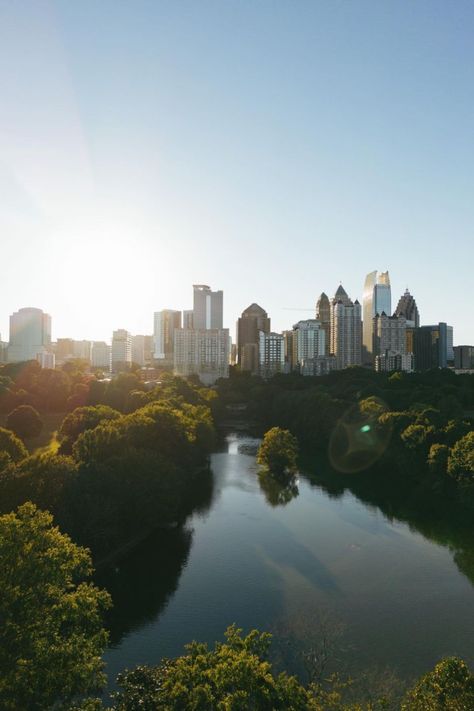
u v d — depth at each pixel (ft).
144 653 203.00
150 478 335.26
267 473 488.44
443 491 387.55
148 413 472.85
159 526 341.82
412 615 229.66
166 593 251.19
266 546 307.58
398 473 464.24
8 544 138.21
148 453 364.99
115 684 182.60
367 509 376.68
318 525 343.05
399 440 470.39
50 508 275.59
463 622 223.92
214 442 596.70
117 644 209.56
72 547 155.02
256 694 118.42
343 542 313.32
